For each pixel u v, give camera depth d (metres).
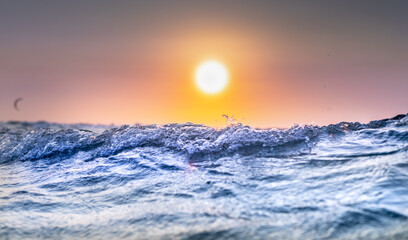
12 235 2.07
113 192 2.99
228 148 4.08
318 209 2.09
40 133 6.24
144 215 2.28
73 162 4.62
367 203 2.09
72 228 2.16
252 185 2.72
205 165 3.59
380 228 1.77
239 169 3.27
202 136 4.63
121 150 4.74
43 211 2.57
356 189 2.36
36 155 5.34
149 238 1.89
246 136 4.33
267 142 4.14
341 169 2.89
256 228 1.90
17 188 3.46
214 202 2.41
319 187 2.50
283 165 3.25
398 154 3.13
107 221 2.24
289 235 1.78
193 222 2.06
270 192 2.50
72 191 3.16
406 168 2.67
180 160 3.92
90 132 5.86
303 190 2.47
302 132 4.41
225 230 1.90
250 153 3.86
